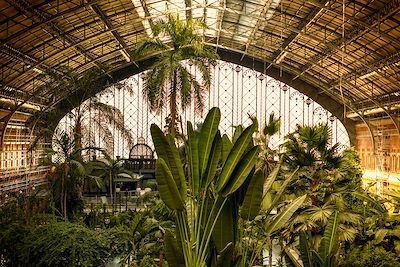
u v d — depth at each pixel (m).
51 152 24.97
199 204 9.70
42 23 23.44
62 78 32.28
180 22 27.67
